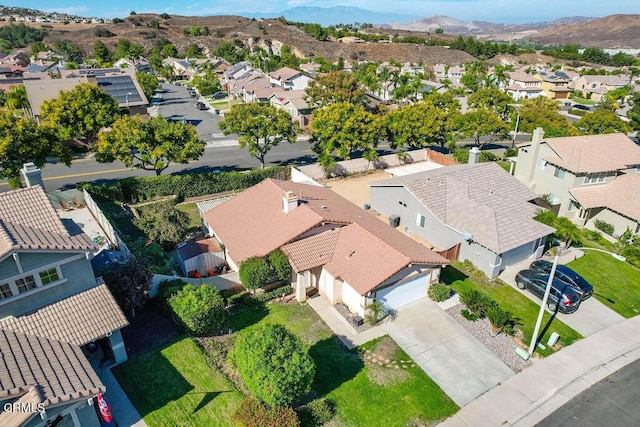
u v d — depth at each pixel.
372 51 194.00
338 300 26.61
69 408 15.10
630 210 35.97
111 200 40.56
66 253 18.84
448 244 33.19
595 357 23.14
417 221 35.88
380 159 55.62
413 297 27.03
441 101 81.88
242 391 19.62
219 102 98.81
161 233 31.61
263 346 18.06
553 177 40.47
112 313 19.56
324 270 26.59
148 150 41.53
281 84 103.50
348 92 80.00
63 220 21.16
